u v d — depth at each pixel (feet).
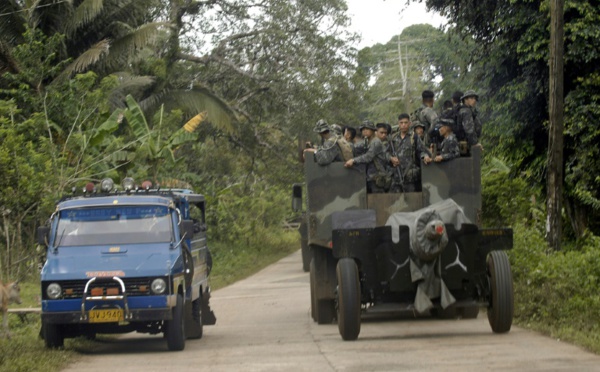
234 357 40.68
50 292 42.93
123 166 101.96
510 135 75.36
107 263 43.86
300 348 42.68
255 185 172.14
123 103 113.29
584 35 66.28
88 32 111.96
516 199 75.66
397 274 43.04
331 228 49.49
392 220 43.75
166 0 150.10
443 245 41.65
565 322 44.14
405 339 44.01
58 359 40.24
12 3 99.86
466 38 79.25
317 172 49.67
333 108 153.28
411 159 49.67
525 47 69.67
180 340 44.27
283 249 173.68
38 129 88.43
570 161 72.02
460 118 49.34
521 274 52.95
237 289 94.73
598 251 52.54
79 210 47.03
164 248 45.47
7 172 74.49
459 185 48.06
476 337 43.39
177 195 49.93
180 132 103.35
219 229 149.38
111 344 50.21
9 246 78.54
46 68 96.37
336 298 47.16
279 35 147.33
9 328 53.21
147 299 42.93
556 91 59.41
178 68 150.20
